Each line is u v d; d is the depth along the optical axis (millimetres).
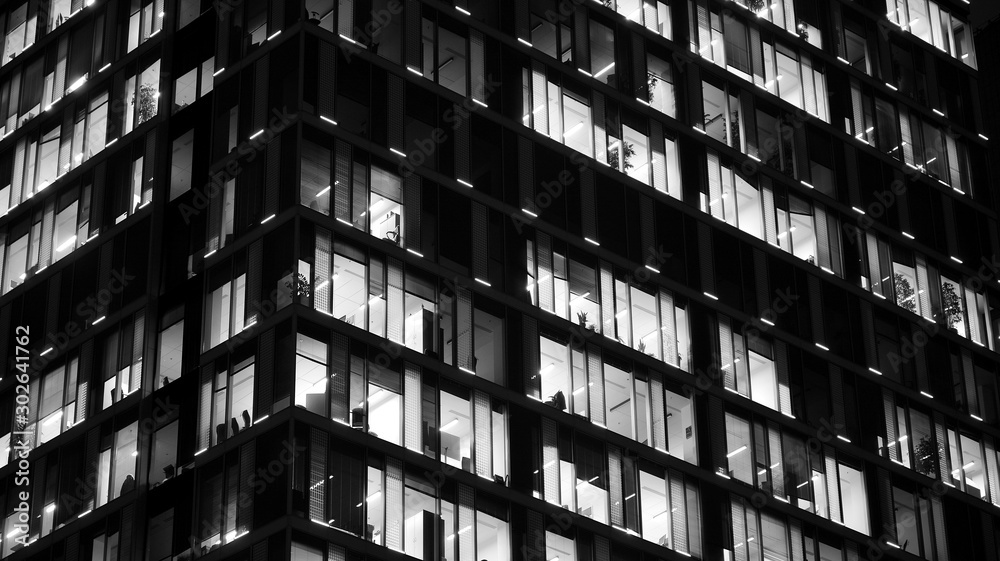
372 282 73562
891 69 100438
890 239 94438
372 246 74312
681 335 82375
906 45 102000
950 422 91688
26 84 91062
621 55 87375
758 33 94000
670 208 85250
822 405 86125
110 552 73500
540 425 75438
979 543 89312
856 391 88062
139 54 85500
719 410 81750
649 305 81938
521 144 81375
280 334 70875
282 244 72688
